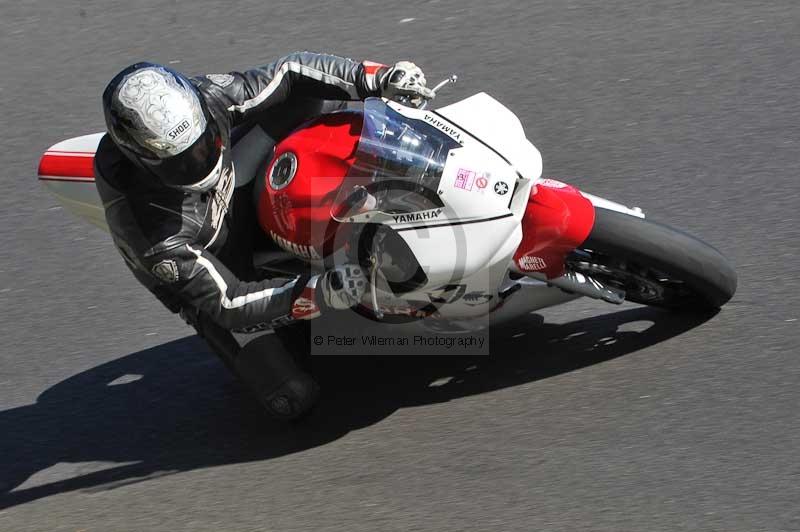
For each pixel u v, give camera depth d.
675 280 15.59
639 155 22.17
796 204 19.75
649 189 21.00
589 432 14.68
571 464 14.10
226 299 14.65
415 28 28.38
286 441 15.84
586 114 23.89
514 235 14.47
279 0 30.67
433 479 14.31
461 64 26.53
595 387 15.59
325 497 14.36
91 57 29.23
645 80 24.77
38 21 31.20
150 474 15.70
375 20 29.05
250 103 15.21
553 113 24.14
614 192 21.11
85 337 19.61
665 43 26.08
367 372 16.98
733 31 26.14
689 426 14.48
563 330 17.14
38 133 26.41
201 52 28.69
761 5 27.11
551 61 26.08
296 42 28.53
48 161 17.56
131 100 13.46
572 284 15.41
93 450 16.58
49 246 22.44
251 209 15.46
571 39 26.84
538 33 27.33
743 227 19.33
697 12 27.22
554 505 13.40
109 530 14.48
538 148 23.00
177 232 14.34
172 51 28.92
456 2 29.38
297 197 14.55
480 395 15.93
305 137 14.88
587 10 28.06
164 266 14.34
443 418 15.57
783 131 22.14
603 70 25.39
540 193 14.85
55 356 19.19
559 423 14.98
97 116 26.84
